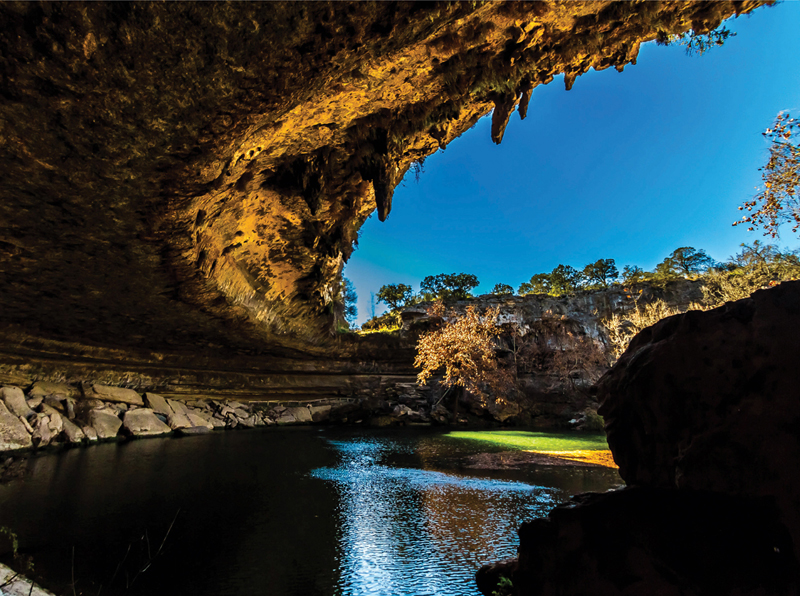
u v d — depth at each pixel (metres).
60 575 4.99
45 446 13.81
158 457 13.31
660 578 2.51
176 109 6.10
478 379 29.72
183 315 17.31
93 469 10.95
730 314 2.80
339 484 10.36
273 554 5.80
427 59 7.76
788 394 2.33
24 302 13.84
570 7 7.10
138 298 14.93
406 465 13.30
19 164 7.16
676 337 2.93
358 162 11.25
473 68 8.23
